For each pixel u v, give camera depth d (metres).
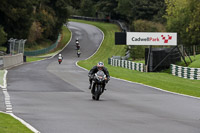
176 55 147.50
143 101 54.75
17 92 62.66
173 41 132.38
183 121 37.66
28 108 44.97
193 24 191.62
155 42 131.75
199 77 106.25
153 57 132.75
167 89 74.56
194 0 188.88
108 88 73.44
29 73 105.12
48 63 170.50
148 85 82.25
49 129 31.77
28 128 31.44
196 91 71.38
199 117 40.78
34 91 64.81
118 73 116.50
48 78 91.12
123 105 49.66
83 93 63.69
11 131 29.53
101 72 55.69
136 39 131.38
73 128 32.34
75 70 123.81
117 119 37.78
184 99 58.50
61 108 45.47
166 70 137.25
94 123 35.03
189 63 142.62
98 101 53.47
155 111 44.69
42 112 41.84
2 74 98.94
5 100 52.28
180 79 106.25
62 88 70.69
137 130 31.95
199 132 31.89
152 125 34.66
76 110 43.97
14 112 41.56
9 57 136.38
